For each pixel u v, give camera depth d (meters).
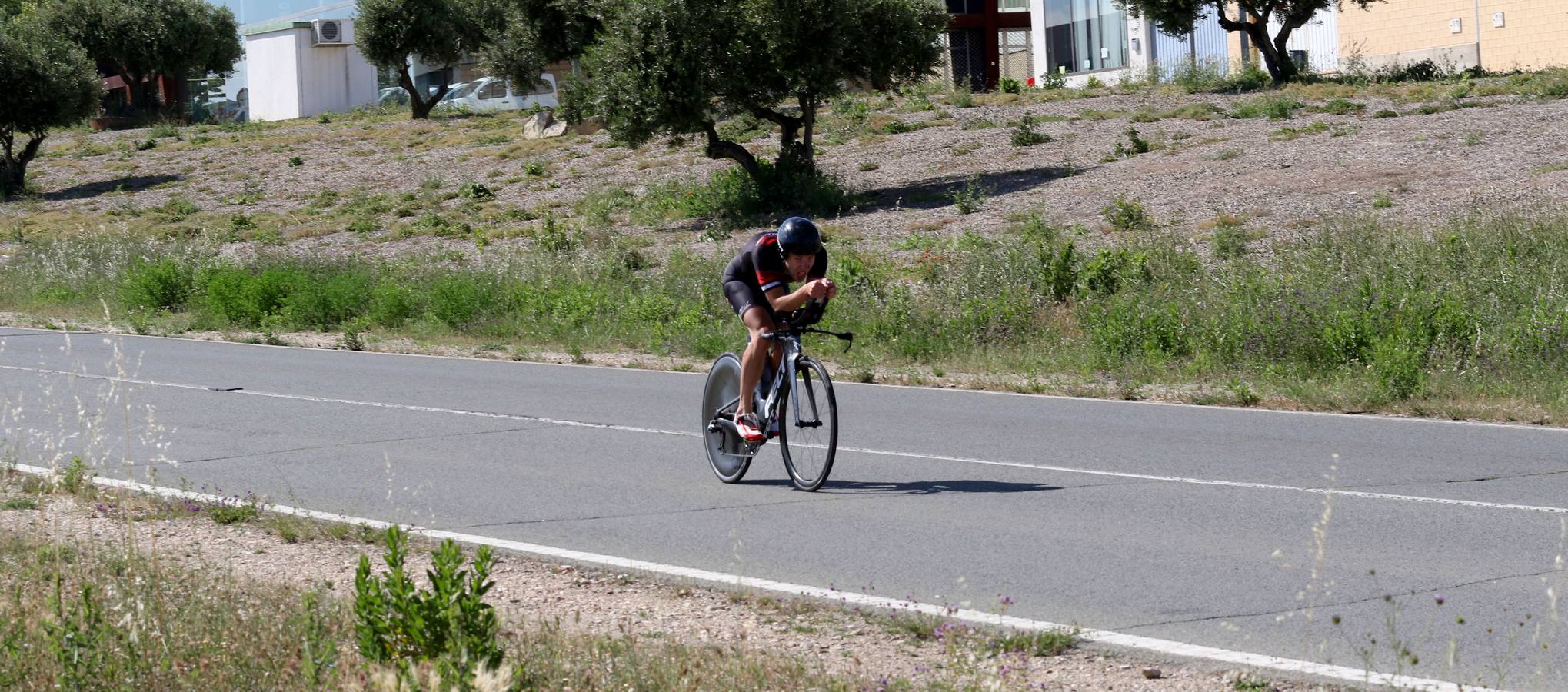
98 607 4.82
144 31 57.34
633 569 6.56
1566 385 11.84
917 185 30.14
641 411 12.23
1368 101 32.19
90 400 13.14
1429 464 9.17
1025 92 42.91
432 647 4.42
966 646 5.25
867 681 4.74
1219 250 19.45
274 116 59.62
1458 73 35.94
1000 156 32.09
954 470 9.23
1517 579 6.15
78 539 7.03
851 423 11.46
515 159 40.69
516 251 25.11
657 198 31.95
